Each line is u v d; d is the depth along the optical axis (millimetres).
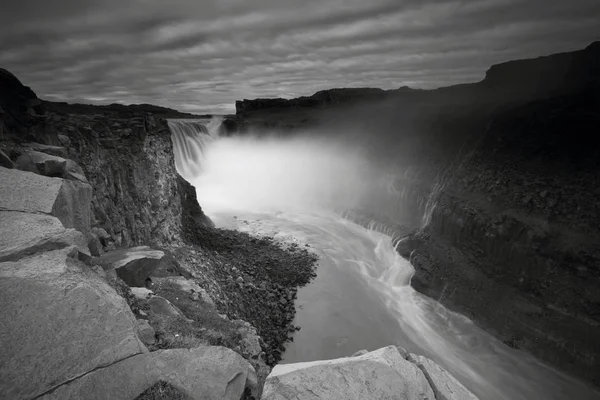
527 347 17188
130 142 17406
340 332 17594
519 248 19906
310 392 3201
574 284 17438
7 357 3393
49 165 8258
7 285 4027
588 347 15742
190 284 11195
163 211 18938
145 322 5336
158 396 3582
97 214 12984
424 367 3887
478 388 14945
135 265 9117
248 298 17359
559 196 20484
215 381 4012
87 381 3428
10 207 5695
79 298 4113
